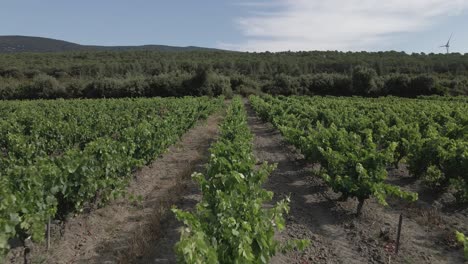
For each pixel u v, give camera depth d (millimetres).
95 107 25734
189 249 3439
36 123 15969
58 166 7301
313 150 10703
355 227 7953
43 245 6848
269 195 6508
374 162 8336
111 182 8109
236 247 4105
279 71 80062
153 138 12125
